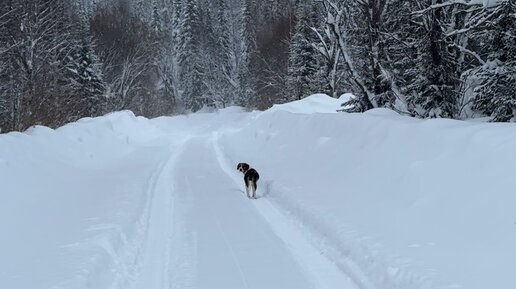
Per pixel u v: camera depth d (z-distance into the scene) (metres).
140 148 23.25
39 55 32.03
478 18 14.13
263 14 89.12
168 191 12.69
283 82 58.38
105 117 26.78
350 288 6.11
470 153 8.29
